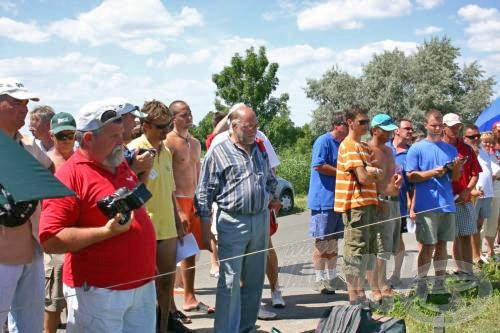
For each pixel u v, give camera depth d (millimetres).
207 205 4270
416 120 43938
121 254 3035
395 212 5645
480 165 6762
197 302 5320
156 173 4336
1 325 3100
